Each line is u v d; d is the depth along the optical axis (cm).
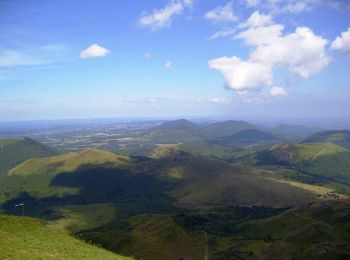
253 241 18425
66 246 5262
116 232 19788
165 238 18550
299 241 19212
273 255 16638
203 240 18550
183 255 17038
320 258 15750
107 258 5191
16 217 6272
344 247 16675
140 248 17700
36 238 5331
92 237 19112
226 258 16338
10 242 4706
